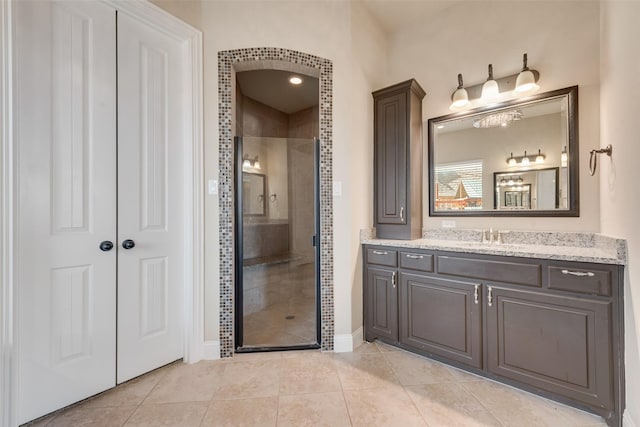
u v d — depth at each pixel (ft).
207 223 6.55
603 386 4.46
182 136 6.37
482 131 7.32
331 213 7.07
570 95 6.20
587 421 4.53
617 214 4.83
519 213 6.75
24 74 4.34
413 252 6.63
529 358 5.15
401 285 6.82
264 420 4.54
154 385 5.49
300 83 11.23
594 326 4.55
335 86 7.16
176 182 6.29
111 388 5.34
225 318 6.59
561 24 6.38
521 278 5.22
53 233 4.66
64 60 4.77
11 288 4.19
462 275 5.92
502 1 7.13
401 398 5.09
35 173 4.46
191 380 5.66
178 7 6.16
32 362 4.45
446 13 7.97
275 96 12.50
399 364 6.30
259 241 8.28
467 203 7.50
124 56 5.50
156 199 5.98
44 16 4.55
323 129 7.10
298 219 8.43
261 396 5.15
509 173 6.95
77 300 4.93
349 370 6.05
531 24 6.73
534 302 5.10
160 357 6.06
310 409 4.79
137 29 5.67
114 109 5.38
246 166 7.91
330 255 7.04
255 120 12.93
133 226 5.64
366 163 7.83
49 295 4.62
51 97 4.63
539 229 6.54
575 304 4.71
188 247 6.38
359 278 7.47
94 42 5.11
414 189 7.61
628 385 4.24
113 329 5.38
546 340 4.98
